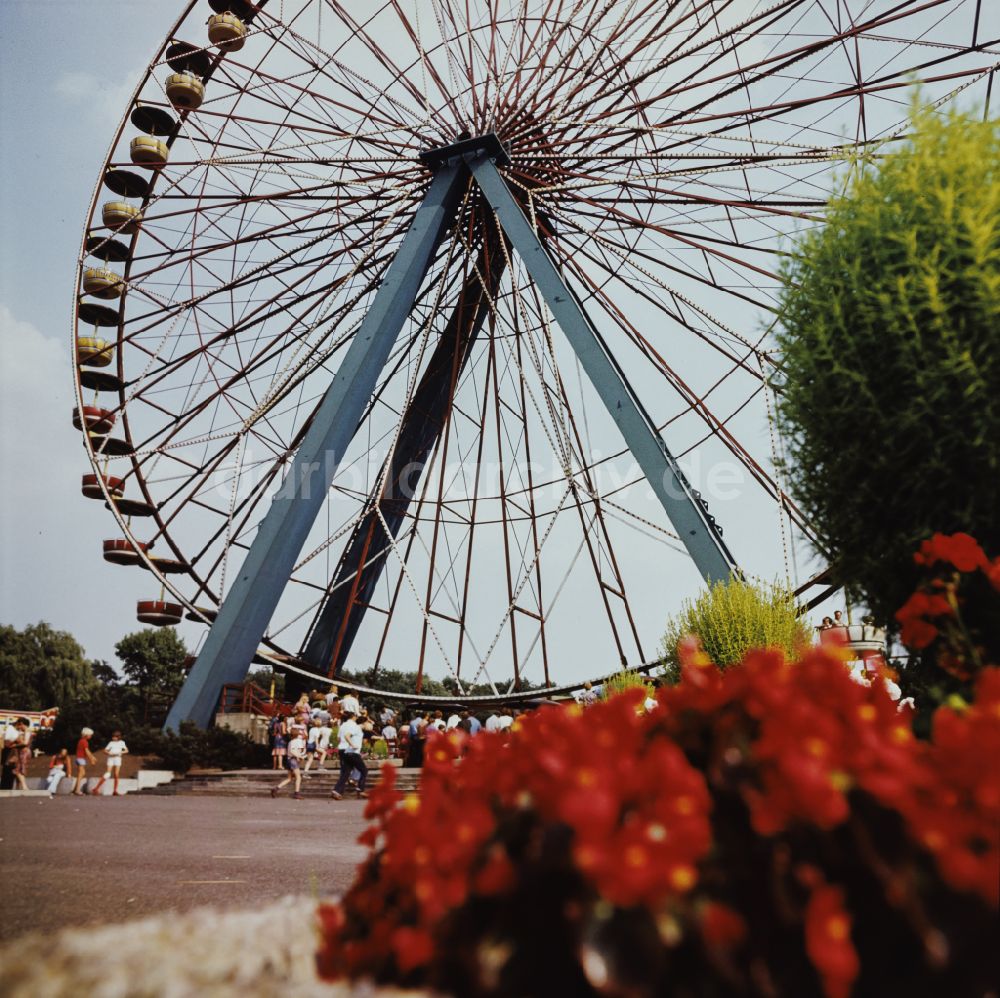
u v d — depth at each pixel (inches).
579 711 122.6
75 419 1180.5
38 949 92.4
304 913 134.9
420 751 935.0
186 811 619.2
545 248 1090.1
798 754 77.9
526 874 78.2
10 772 899.4
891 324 188.1
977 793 82.6
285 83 1139.3
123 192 1208.2
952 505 187.8
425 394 1245.7
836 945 70.6
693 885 76.9
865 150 221.3
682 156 981.2
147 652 3575.3
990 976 76.0
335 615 1288.1
